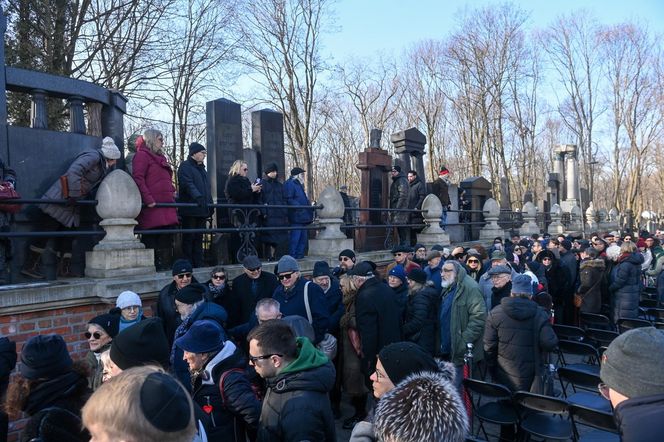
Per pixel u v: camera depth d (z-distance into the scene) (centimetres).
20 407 253
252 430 310
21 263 554
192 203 596
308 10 2727
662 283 1091
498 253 698
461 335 564
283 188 777
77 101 689
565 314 979
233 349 321
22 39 1282
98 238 588
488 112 3538
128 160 780
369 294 503
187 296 428
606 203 5481
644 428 161
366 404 570
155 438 141
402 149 1387
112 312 425
